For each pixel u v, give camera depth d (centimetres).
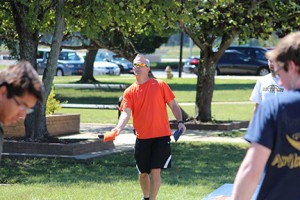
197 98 3175
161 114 1365
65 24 2330
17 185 1627
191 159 2125
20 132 2520
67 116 2802
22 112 602
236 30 2884
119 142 2528
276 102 619
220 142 2594
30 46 2295
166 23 2483
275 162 619
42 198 1449
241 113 3794
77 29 2448
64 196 1476
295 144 611
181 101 4428
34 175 1788
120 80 6053
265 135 612
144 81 1370
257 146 614
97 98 4522
